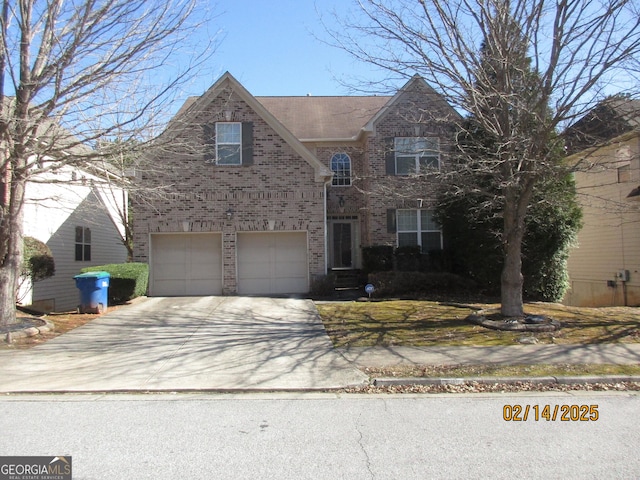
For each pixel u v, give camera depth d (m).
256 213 16.06
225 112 16.08
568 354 8.63
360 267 19.95
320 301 14.75
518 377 7.38
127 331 10.66
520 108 9.72
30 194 14.76
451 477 4.26
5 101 10.02
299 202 16.16
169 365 8.17
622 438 5.15
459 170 11.30
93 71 9.80
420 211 18.72
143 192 13.15
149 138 10.61
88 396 6.78
